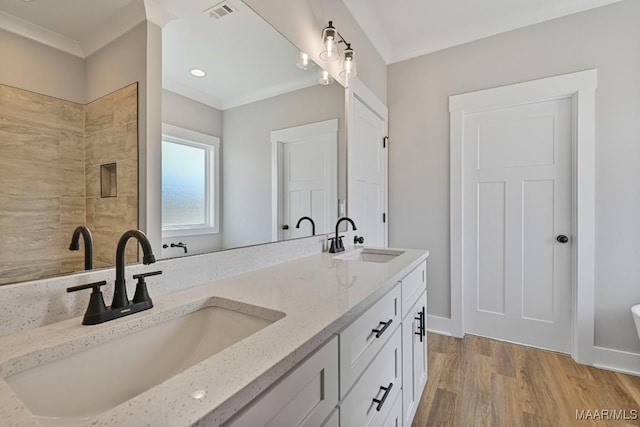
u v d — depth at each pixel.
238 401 0.44
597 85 2.07
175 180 1.05
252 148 1.39
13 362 0.53
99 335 0.65
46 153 0.73
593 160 2.07
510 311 2.43
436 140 2.67
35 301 0.68
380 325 1.04
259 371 0.49
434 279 2.68
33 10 0.71
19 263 0.67
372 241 2.53
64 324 0.69
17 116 0.68
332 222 1.95
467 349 2.32
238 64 1.32
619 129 2.02
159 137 1.00
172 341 0.79
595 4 2.09
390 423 1.15
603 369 2.02
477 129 2.54
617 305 2.03
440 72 2.64
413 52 2.73
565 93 2.17
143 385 0.71
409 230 2.78
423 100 2.72
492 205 2.48
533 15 2.26
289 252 1.55
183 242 1.07
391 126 2.86
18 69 0.69
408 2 2.17
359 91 2.28
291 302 0.84
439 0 2.15
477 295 2.55
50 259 0.72
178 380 0.47
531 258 2.36
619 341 2.02
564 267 2.25
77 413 0.60
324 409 0.70
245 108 1.35
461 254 2.56
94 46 0.82
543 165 2.31
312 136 1.78
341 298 0.88
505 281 2.45
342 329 0.79
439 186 2.66
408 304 1.43
